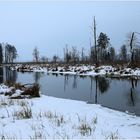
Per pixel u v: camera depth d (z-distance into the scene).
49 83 27.83
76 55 79.00
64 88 23.12
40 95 16.30
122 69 41.00
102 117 9.91
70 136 6.69
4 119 8.81
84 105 12.99
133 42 48.53
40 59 100.44
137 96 17.36
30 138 6.44
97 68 43.19
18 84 17.64
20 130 7.33
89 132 7.16
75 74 41.75
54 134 6.87
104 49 72.19
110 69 41.78
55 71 51.56
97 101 15.62
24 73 48.75
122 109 13.00
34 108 11.10
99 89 21.77
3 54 107.56
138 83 25.53
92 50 68.62
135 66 42.72
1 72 53.75
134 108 13.28
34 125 7.89
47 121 8.42
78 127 7.65
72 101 14.38
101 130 7.51
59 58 93.88
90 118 9.43
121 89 21.25
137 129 8.24
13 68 71.25
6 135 6.78
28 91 15.68
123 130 7.81
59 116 9.41
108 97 17.23
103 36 70.75
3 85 19.41
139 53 56.38
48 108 11.26
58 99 14.95
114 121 9.32
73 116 9.61
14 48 110.75
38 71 56.12
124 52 73.56
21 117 8.97
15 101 13.12
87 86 24.22
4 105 11.77
